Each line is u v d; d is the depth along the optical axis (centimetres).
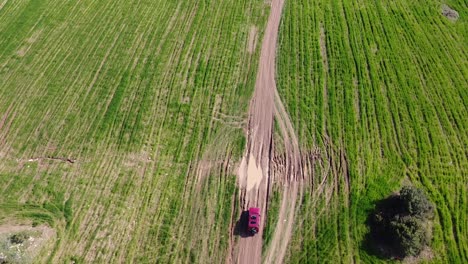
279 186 3133
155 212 3011
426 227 2858
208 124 3506
